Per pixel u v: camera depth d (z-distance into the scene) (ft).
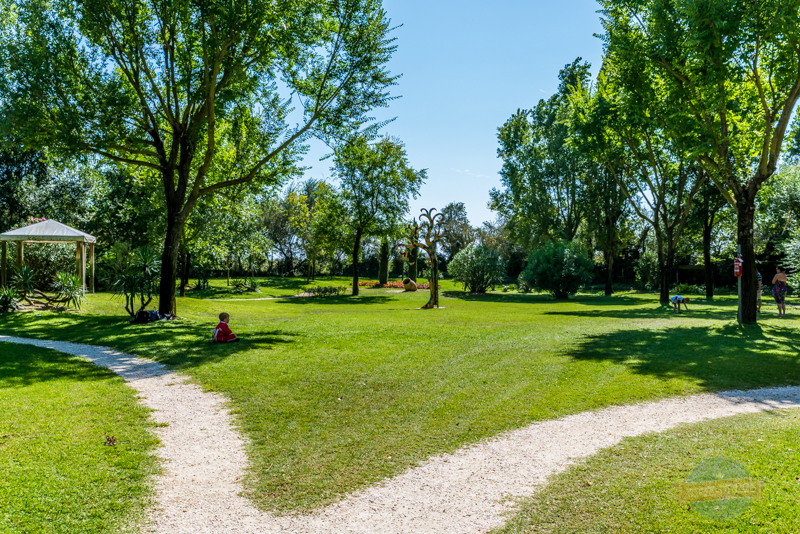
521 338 46.62
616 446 18.97
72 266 84.07
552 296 134.41
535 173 145.48
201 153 72.54
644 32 63.10
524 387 28.48
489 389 28.07
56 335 47.16
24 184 110.42
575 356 37.42
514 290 175.42
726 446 18.16
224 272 203.62
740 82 52.19
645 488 14.78
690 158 54.60
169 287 59.16
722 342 42.75
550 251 122.93
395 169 139.74
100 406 23.98
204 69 55.52
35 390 26.32
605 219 136.87
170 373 32.14
